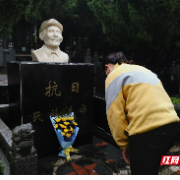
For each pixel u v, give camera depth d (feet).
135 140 4.90
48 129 9.29
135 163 5.05
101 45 47.52
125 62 5.98
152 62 24.68
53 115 9.37
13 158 6.11
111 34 21.36
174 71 35.40
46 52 10.49
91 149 10.23
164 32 18.01
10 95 9.89
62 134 8.87
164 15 16.44
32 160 6.30
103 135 11.58
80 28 44.47
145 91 4.86
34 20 37.68
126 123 5.34
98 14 20.76
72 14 37.88
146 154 4.83
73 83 9.95
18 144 6.03
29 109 8.57
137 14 18.13
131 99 4.97
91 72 10.61
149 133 4.71
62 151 9.37
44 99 9.00
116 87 5.15
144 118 4.72
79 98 10.27
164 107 4.81
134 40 20.01
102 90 25.91
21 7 13.51
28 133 6.14
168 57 23.27
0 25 14.67
